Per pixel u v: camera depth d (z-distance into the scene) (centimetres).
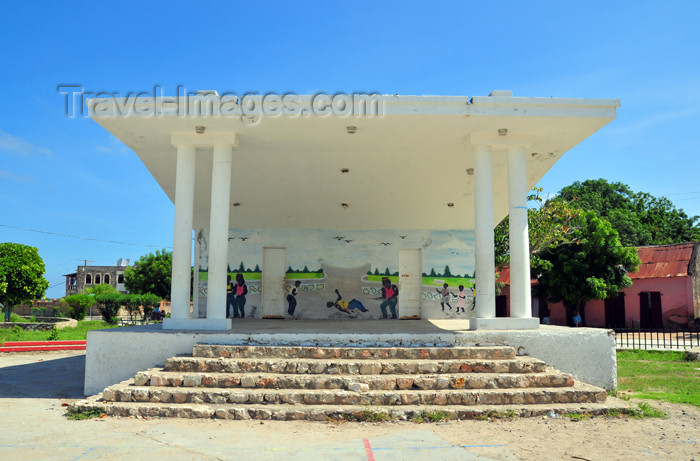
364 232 1803
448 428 684
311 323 1420
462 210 1692
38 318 3095
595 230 2723
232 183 1501
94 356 945
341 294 1777
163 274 4719
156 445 602
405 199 1612
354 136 1147
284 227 1788
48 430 669
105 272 6550
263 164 1370
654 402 899
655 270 2958
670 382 1138
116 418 728
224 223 1097
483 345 959
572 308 2869
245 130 1103
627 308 3025
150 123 1052
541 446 606
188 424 696
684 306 2825
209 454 571
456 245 1808
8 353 1695
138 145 1202
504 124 1062
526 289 1105
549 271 2806
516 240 1115
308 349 898
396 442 620
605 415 750
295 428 683
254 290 1769
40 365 1388
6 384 1066
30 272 2894
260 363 848
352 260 1792
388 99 1007
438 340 952
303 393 763
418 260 1816
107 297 3144
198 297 1773
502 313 3312
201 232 1792
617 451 591
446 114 1008
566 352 974
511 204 1128
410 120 1040
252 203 1636
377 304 1777
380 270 1791
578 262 2730
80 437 634
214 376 807
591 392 792
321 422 712
